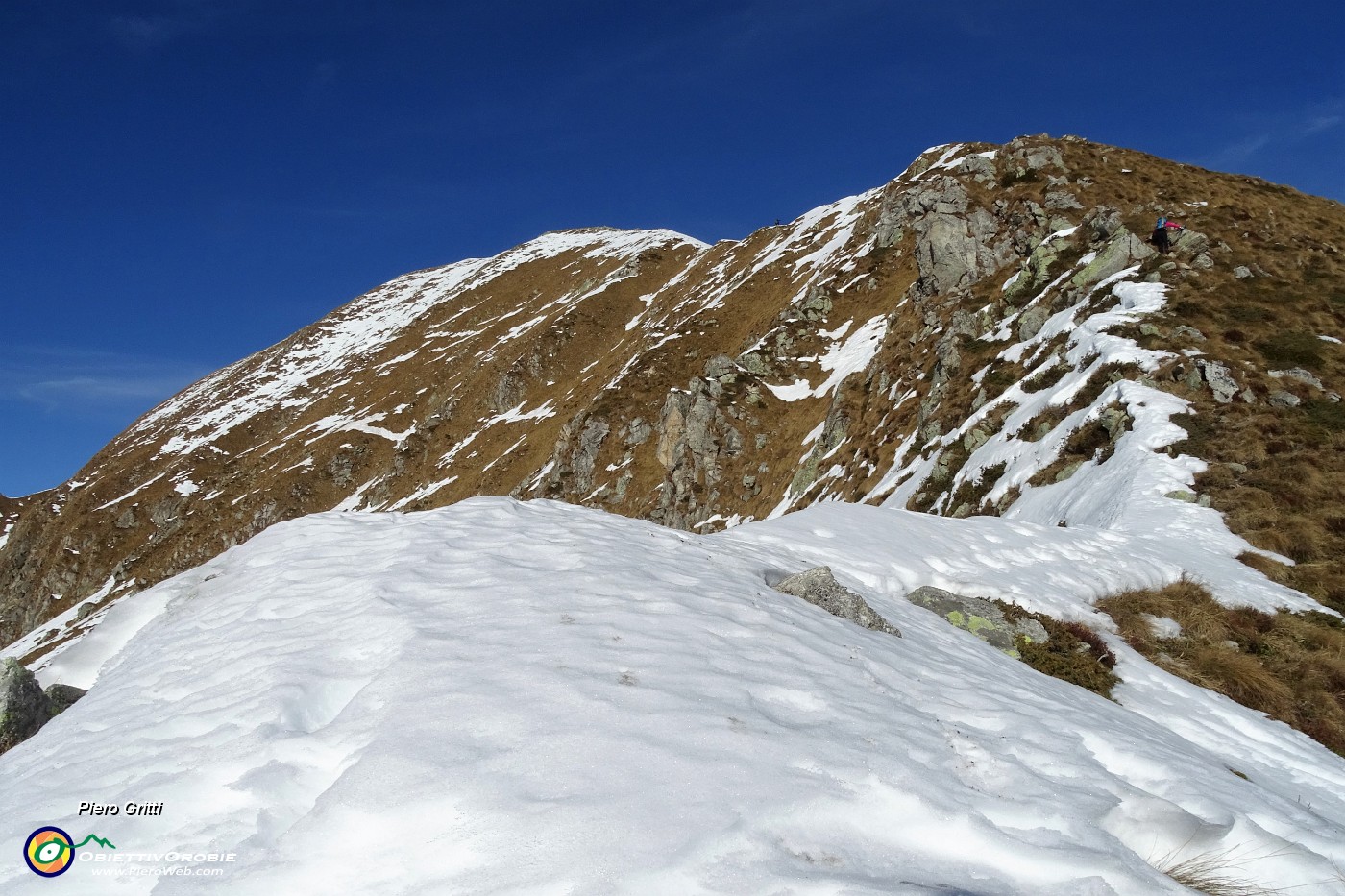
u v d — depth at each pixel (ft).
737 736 16.69
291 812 14.75
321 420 400.47
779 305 238.68
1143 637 43.47
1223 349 90.38
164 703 21.20
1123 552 54.34
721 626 24.17
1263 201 145.28
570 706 17.39
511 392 334.03
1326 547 57.36
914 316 168.45
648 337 285.23
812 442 174.19
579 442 225.35
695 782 14.73
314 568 31.40
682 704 17.98
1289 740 34.68
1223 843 17.58
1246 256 116.98
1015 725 21.72
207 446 403.34
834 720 18.72
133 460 410.52
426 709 17.15
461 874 12.37
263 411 435.53
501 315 447.01
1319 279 107.65
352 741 16.42
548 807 13.70
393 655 20.49
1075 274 123.85
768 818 13.92
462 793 14.12
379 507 318.04
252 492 349.00
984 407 110.11
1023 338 122.72
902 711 20.62
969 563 48.32
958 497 97.30
